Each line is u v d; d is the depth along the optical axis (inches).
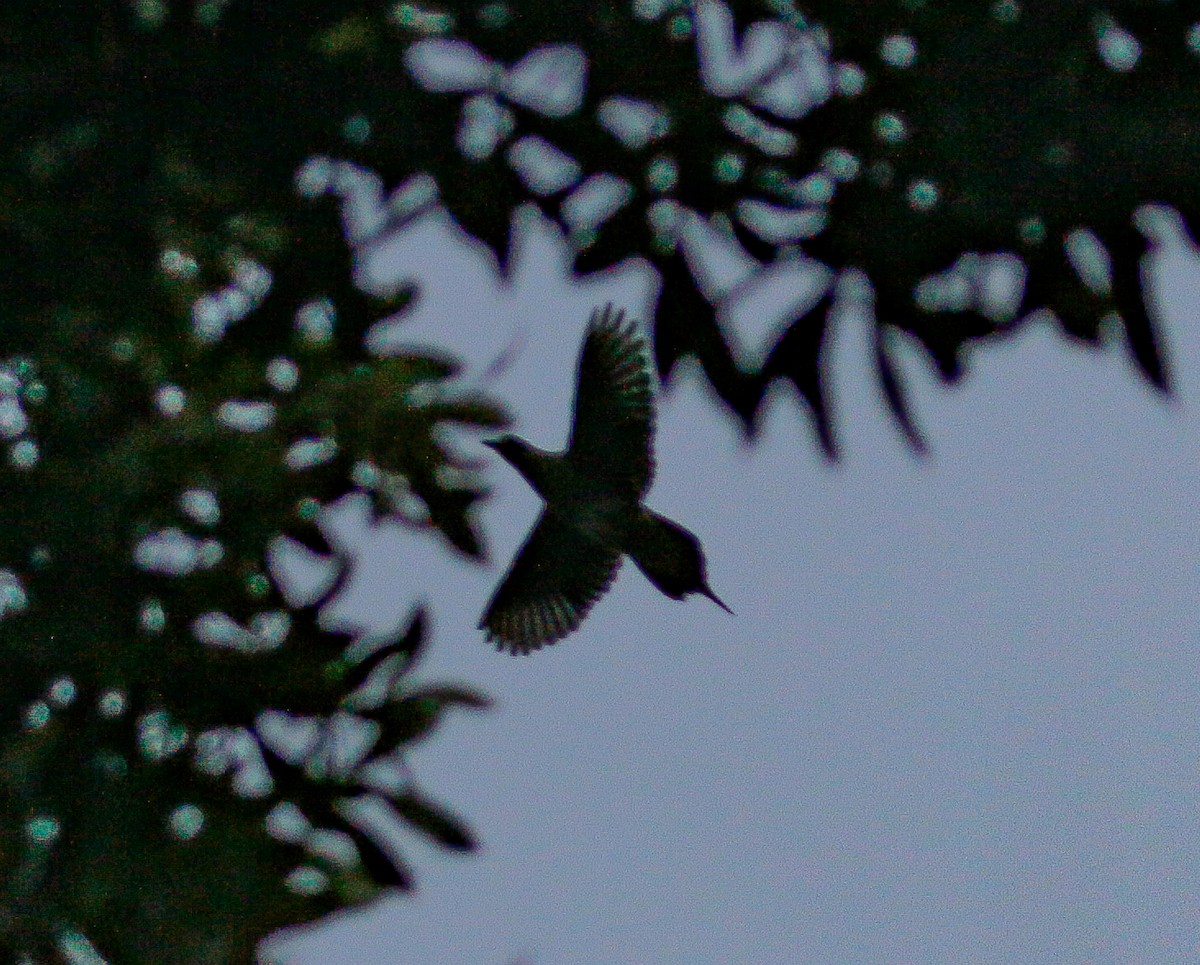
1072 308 423.5
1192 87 417.7
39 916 460.1
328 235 466.3
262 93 452.1
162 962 460.1
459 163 448.8
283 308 475.8
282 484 485.1
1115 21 420.8
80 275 463.2
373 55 448.8
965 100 423.2
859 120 428.5
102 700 470.3
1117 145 419.5
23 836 462.3
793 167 431.8
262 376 482.0
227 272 473.4
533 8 442.9
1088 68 420.2
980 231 424.2
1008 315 424.8
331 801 475.2
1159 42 418.9
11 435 471.8
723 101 435.5
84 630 470.3
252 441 483.2
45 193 456.1
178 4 449.4
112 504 474.3
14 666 466.6
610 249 438.3
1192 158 419.2
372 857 474.3
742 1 434.0
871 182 427.8
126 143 454.3
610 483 416.8
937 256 425.1
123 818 466.0
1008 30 421.4
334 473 488.4
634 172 439.8
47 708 467.8
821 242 429.7
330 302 477.1
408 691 483.8
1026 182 422.3
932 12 424.2
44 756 465.4
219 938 464.1
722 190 434.0
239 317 476.7
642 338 418.0
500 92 447.5
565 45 442.9
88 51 448.1
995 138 422.3
